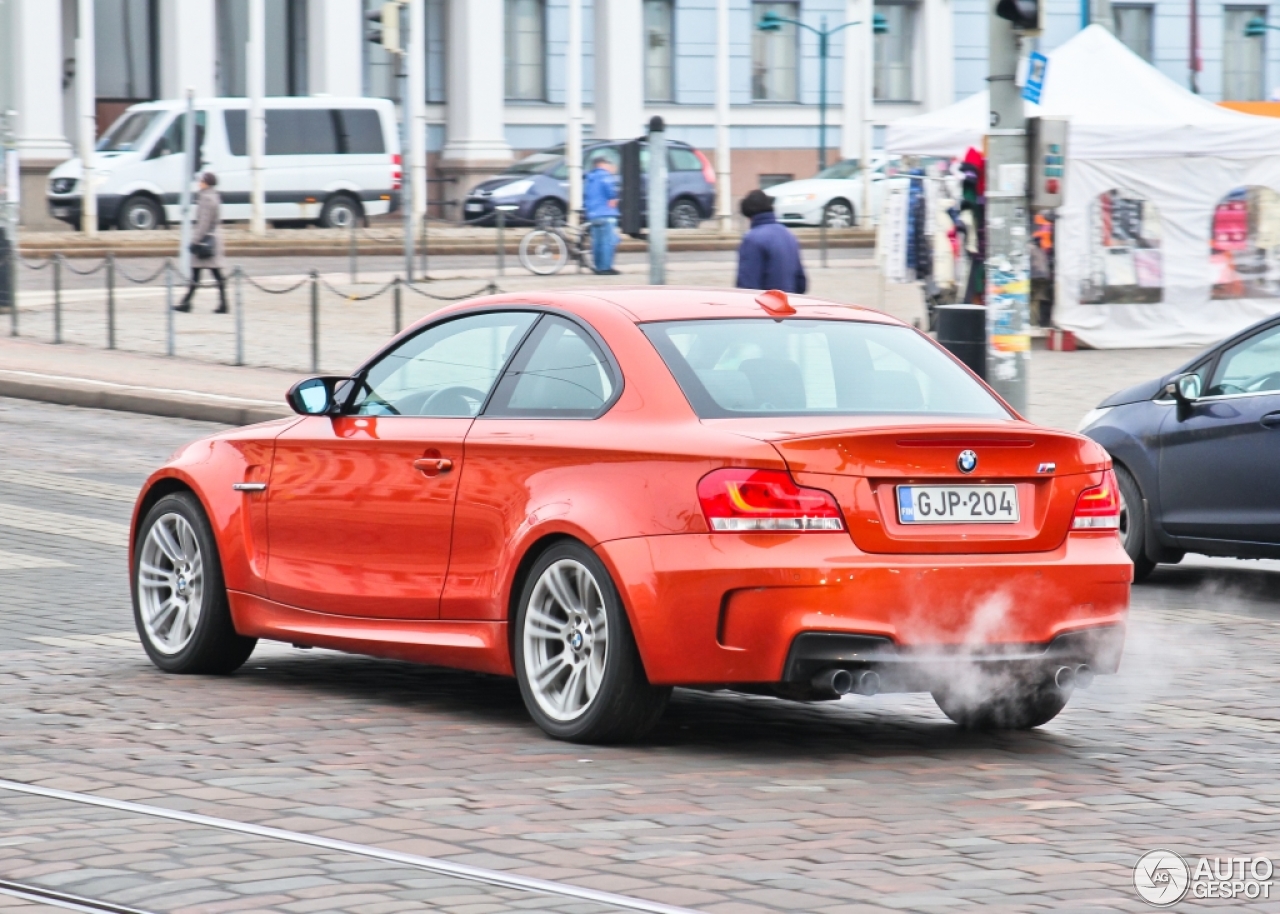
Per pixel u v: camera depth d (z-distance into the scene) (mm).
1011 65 29281
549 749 14758
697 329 15312
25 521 27172
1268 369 24141
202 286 60531
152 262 77312
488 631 15453
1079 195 51969
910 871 11430
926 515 14219
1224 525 24000
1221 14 122688
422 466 15883
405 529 15984
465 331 16453
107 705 16266
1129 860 11797
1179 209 52719
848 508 13984
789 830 12391
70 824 12320
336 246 84062
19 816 12539
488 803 12984
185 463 17906
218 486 17516
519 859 11562
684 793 13406
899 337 16031
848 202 100438
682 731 15688
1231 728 16188
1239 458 23781
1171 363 48812
